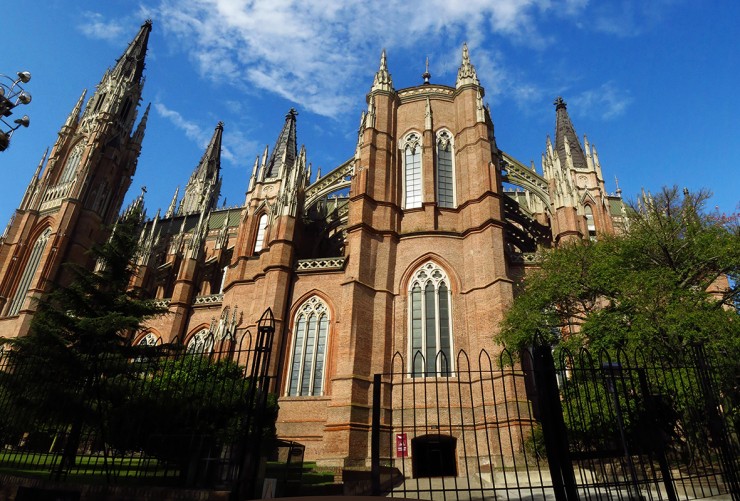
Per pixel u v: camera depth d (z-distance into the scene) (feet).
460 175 126.62
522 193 192.54
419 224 119.55
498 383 92.22
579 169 166.20
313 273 121.90
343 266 119.75
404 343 105.09
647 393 46.11
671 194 87.81
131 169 237.45
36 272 184.03
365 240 112.78
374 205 119.85
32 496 39.45
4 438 54.24
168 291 167.32
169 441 52.03
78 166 216.54
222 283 165.37
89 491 39.93
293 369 111.55
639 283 71.41
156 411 53.47
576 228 123.85
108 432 54.70
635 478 40.42
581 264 81.56
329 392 106.32
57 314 71.46
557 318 82.02
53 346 63.82
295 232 130.93
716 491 50.83
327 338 113.09
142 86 262.67
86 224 202.59
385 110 134.51
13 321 175.73
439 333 105.09
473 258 110.83
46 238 200.64
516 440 84.99
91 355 64.13
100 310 78.79
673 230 82.07
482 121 127.44
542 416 36.83
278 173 167.94
